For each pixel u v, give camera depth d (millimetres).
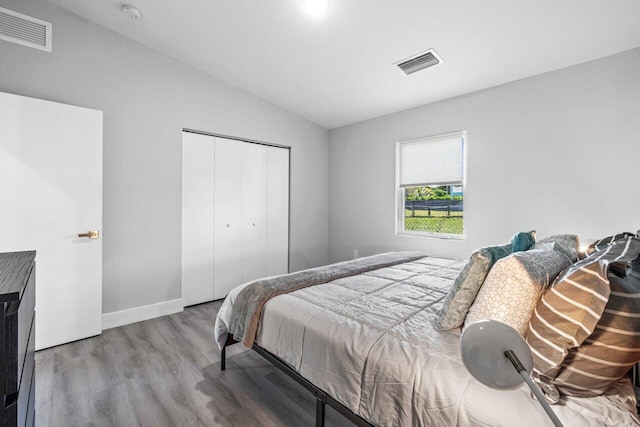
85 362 2088
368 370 1145
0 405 704
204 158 3338
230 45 2760
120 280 2758
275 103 3895
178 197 3115
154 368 2021
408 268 2338
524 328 1021
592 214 2426
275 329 1571
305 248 4387
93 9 2422
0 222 2092
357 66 2871
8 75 2227
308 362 1368
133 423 1520
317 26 2383
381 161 3957
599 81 2391
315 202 4496
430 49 2488
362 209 4191
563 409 850
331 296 1680
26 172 2189
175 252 3098
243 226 3699
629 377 1050
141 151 2861
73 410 1604
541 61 2486
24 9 2295
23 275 846
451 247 3287
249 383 1867
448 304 1232
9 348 717
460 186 3320
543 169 2664
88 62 2561
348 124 4363
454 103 3246
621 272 913
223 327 1955
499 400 874
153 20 2500
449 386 954
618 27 2043
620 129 2301
